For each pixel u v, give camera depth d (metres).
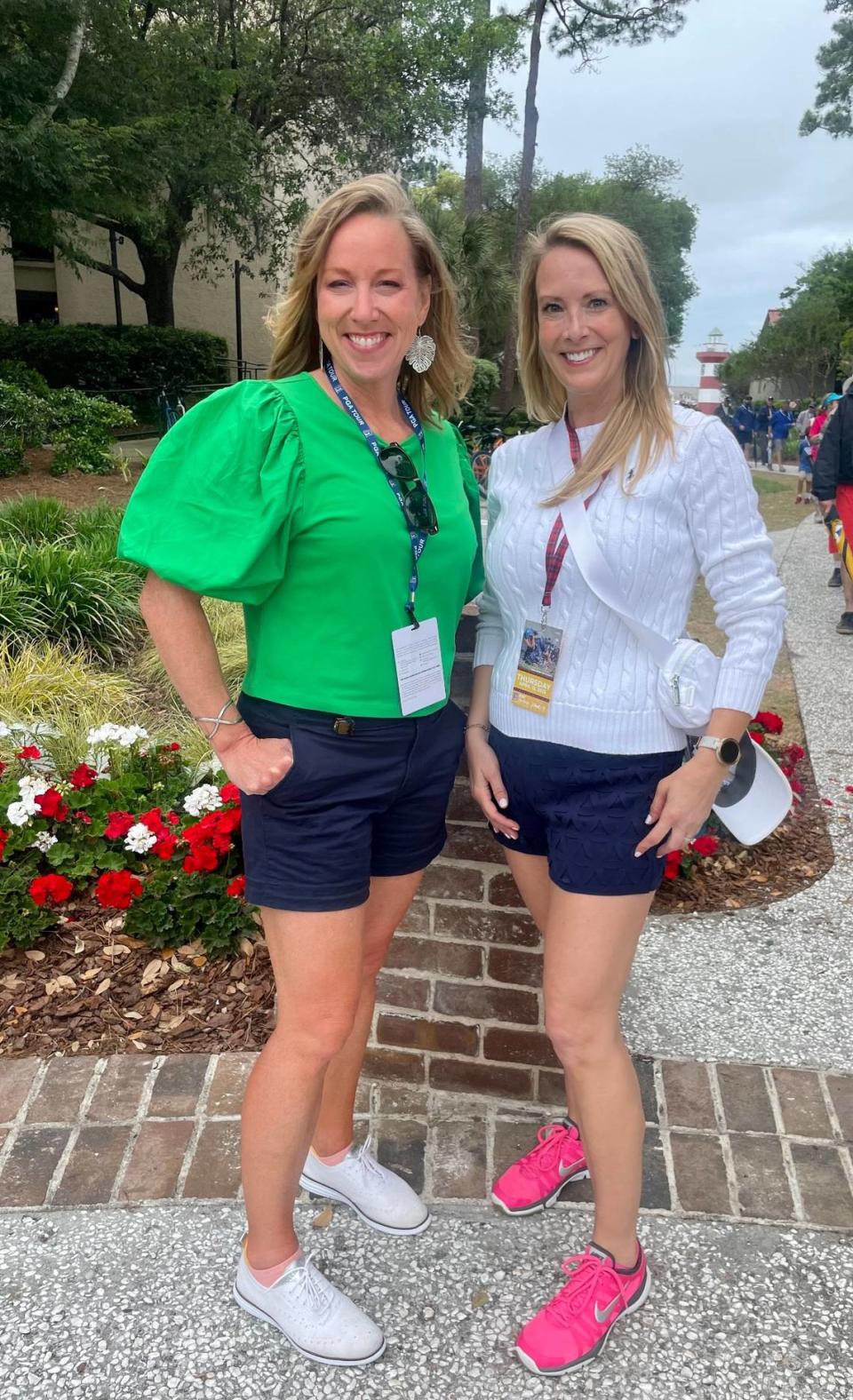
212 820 2.96
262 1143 1.73
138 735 3.68
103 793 3.40
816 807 4.27
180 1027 2.64
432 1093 2.45
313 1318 1.79
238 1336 1.85
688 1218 2.11
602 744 1.69
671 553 1.64
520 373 1.90
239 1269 1.88
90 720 4.30
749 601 1.63
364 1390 1.76
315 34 16.50
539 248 1.71
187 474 1.53
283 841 1.66
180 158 14.73
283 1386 1.76
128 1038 2.60
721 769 1.64
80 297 22.30
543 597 1.73
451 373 1.89
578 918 1.71
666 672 1.67
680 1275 1.98
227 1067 2.49
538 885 1.97
